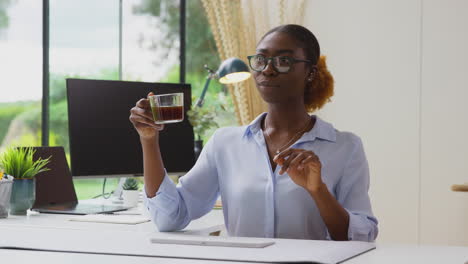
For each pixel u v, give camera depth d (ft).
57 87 17.29
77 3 17.25
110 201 8.82
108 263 3.83
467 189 11.43
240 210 5.81
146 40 16.85
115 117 8.18
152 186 5.64
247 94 15.02
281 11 14.85
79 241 4.75
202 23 16.43
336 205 5.20
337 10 14.58
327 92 6.23
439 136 13.79
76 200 8.50
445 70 13.75
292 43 5.75
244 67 10.80
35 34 17.33
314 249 4.29
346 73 14.52
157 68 16.75
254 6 15.07
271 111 5.94
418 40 13.96
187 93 8.82
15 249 4.47
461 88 13.62
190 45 16.53
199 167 6.14
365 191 5.82
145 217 6.95
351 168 5.82
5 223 6.34
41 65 17.19
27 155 7.47
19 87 17.44
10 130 17.51
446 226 13.71
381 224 14.24
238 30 15.11
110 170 8.08
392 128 14.15
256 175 5.81
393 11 14.14
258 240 4.70
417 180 13.96
